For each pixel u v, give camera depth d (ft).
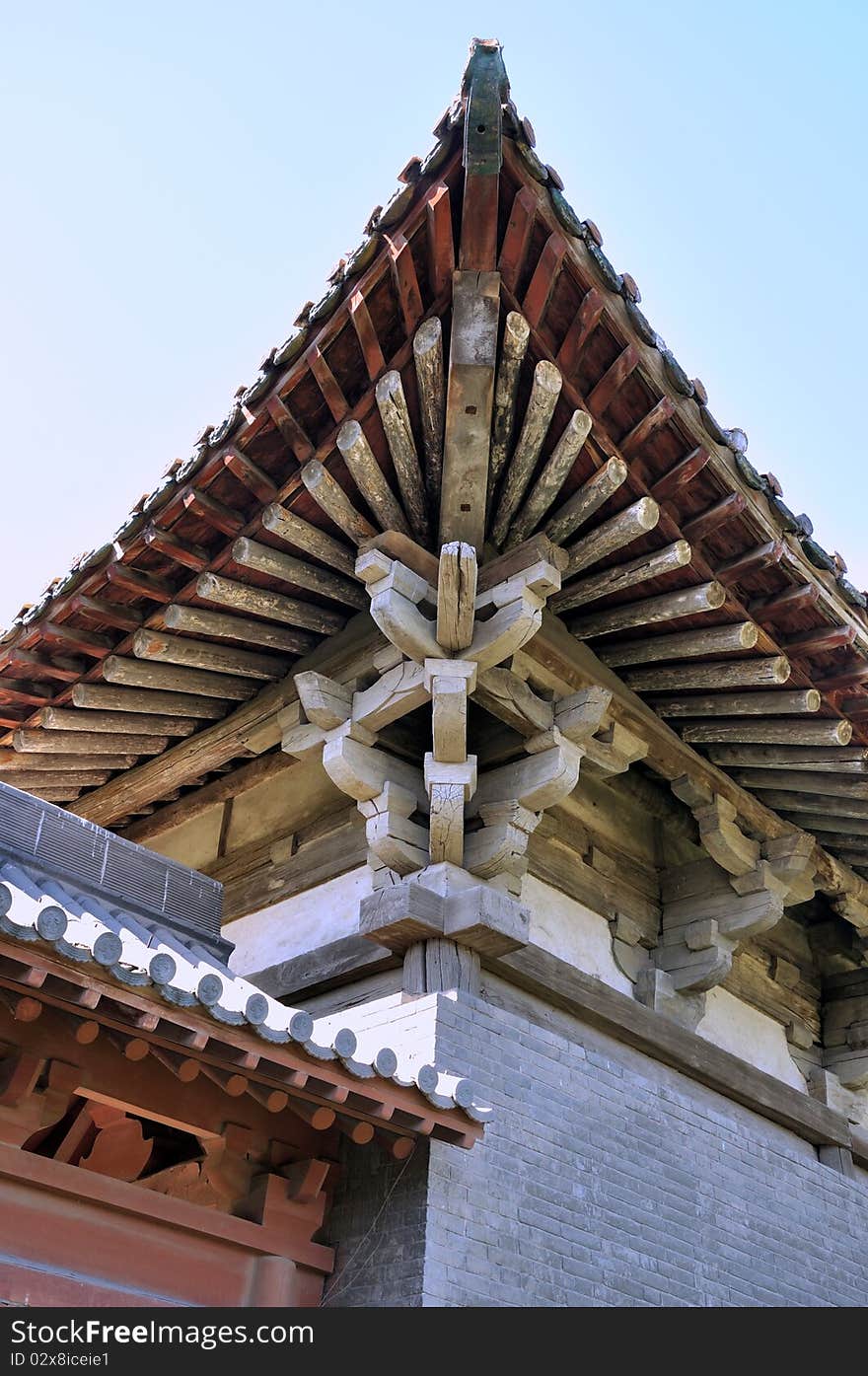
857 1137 30.30
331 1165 20.18
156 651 24.67
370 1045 20.26
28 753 27.55
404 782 24.00
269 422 21.11
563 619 25.12
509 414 21.01
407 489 21.93
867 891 30.71
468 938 22.21
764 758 27.07
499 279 19.45
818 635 23.70
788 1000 31.65
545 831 26.50
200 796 29.50
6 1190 16.57
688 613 23.26
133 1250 17.48
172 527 22.59
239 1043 16.74
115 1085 17.76
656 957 27.94
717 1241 24.25
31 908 15.74
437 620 21.95
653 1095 24.75
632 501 22.11
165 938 21.26
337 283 19.80
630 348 20.45
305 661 26.21
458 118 18.26
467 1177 20.17
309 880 26.32
